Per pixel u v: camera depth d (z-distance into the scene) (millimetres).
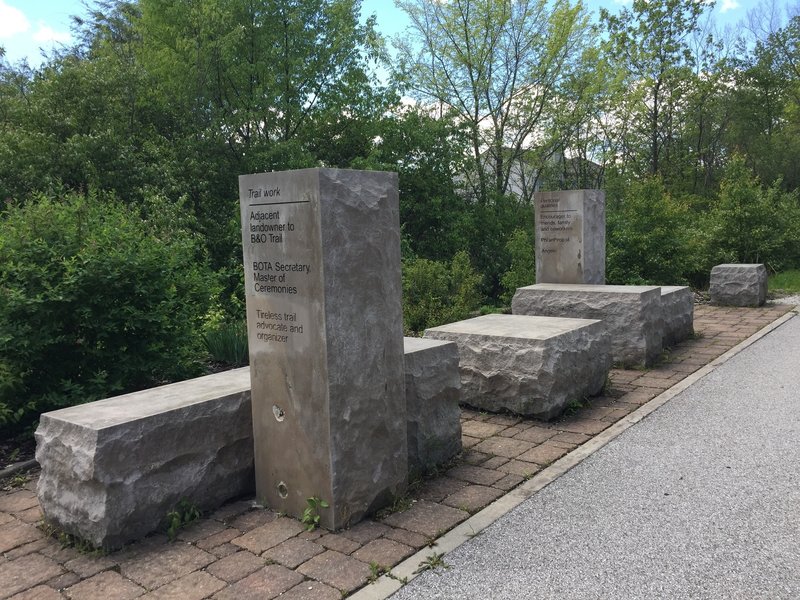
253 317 3668
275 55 15992
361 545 3283
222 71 15250
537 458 4531
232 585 2928
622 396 6102
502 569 3045
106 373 5559
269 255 3523
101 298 5453
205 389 3947
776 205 16328
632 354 7203
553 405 5344
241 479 3885
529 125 20391
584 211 8812
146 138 14219
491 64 19531
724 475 4102
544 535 3377
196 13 14320
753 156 31219
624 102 22281
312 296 3336
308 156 15477
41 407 5387
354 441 3482
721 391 6129
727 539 3273
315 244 3279
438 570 3047
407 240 15758
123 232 5879
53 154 12195
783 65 30953
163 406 3566
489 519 3574
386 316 3648
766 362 7254
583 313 7551
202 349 7465
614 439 4898
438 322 9477
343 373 3398
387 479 3699
